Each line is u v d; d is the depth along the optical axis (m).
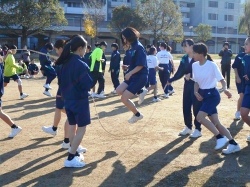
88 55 12.30
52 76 12.22
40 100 11.55
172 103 11.26
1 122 8.20
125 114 9.28
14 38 53.81
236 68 8.13
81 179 4.84
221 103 11.14
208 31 63.25
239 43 77.31
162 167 5.29
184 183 4.70
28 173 5.05
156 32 51.22
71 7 60.69
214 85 5.87
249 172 5.08
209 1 77.12
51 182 4.73
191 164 5.41
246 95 6.00
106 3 65.25
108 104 10.96
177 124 8.09
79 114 5.14
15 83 16.16
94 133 7.25
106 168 5.25
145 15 50.62
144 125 7.99
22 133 7.24
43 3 40.59
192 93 6.79
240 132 7.38
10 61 11.47
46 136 7.02
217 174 5.01
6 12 40.16
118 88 6.57
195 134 6.93
